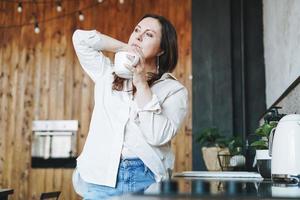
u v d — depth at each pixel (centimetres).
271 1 323
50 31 469
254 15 384
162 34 131
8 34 475
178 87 128
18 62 469
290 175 128
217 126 374
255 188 95
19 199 440
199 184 97
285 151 131
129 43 135
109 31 454
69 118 450
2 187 445
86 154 127
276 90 300
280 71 280
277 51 295
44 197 310
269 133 166
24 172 445
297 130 131
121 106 126
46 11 473
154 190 79
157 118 117
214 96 380
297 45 222
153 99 117
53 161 443
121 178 120
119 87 130
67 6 470
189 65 424
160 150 123
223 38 387
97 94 133
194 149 377
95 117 130
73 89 455
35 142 450
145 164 121
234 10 394
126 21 452
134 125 123
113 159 121
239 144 274
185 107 129
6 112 461
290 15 242
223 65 383
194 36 395
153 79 129
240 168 269
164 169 124
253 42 380
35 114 457
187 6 437
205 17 395
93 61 139
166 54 134
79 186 129
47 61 465
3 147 454
